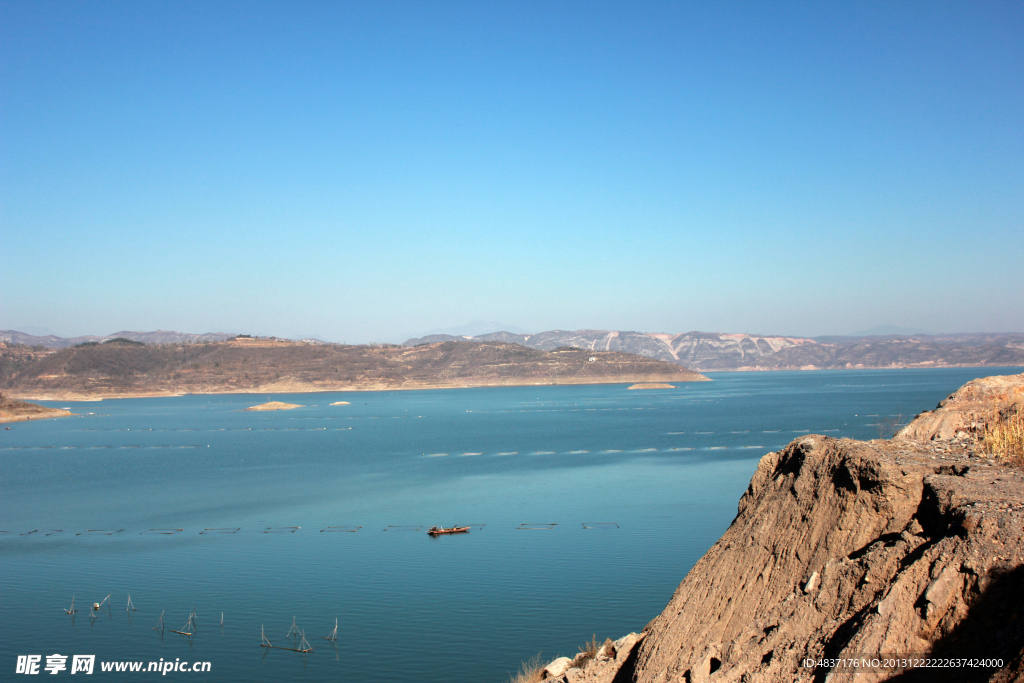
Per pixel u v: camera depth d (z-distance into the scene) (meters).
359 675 24.94
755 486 13.04
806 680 8.67
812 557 10.42
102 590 36.34
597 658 14.80
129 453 110.06
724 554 11.95
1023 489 8.97
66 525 54.69
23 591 36.31
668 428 130.12
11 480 81.50
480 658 26.09
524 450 101.62
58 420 189.50
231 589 35.97
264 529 51.31
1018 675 6.89
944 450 12.13
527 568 38.22
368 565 40.03
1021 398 17.03
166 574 39.19
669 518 50.03
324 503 62.09
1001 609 7.65
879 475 10.16
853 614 9.03
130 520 56.09
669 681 10.74
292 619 31.17
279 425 162.88
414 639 28.25
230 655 27.34
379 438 127.12
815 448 12.02
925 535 9.32
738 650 9.91
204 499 65.81
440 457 96.44
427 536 47.25
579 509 54.72
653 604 31.75
